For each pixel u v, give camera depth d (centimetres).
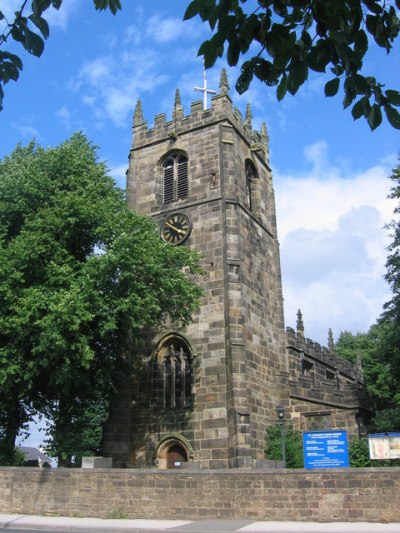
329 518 2342
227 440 3750
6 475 3034
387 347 4603
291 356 5116
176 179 4703
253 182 5019
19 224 4053
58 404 3906
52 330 3127
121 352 3912
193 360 4044
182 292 3744
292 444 3878
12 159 4544
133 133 5044
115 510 2705
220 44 741
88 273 3462
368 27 725
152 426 4059
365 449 3619
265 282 4697
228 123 4625
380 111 755
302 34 737
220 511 2520
